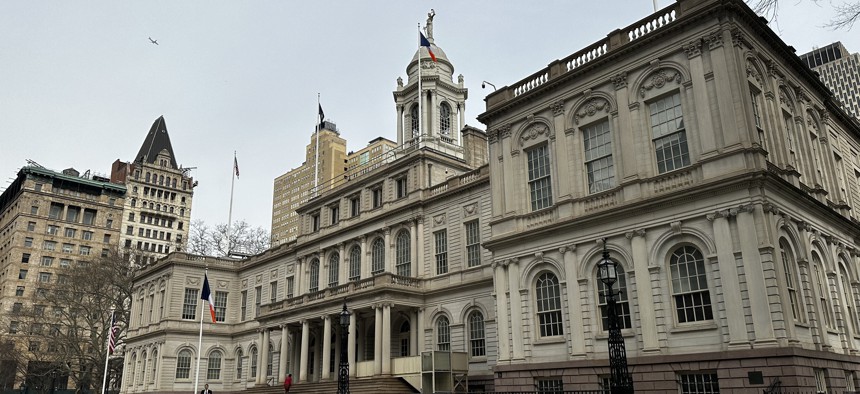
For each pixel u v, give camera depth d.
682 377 28.47
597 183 34.22
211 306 59.66
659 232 30.50
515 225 37.28
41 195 138.50
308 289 62.12
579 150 35.28
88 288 89.50
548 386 33.44
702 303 28.42
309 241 62.41
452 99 66.44
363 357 51.19
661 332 29.30
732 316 26.98
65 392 104.44
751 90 30.80
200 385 69.19
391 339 51.06
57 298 90.31
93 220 144.88
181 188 167.00
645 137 32.22
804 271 28.53
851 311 33.28
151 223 158.88
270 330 59.94
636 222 31.47
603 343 31.52
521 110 38.81
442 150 61.75
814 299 28.62
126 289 85.00
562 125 36.25
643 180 31.59
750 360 25.95
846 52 164.25
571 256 33.75
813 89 38.47
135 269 87.19
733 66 29.39
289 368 59.41
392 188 54.88
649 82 32.81
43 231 136.50
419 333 47.94
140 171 161.25
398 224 52.59
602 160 34.25
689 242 29.39
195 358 70.12
